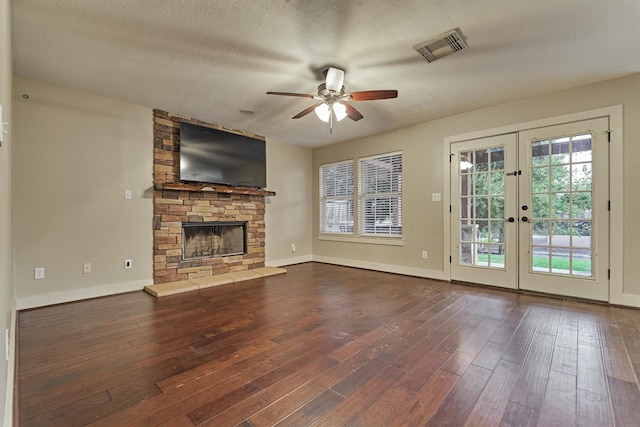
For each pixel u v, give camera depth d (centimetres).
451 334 243
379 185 519
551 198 352
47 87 315
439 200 439
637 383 174
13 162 284
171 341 230
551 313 292
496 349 217
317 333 246
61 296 322
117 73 295
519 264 374
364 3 200
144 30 228
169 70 289
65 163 326
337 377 181
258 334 244
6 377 134
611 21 219
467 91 341
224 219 465
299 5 202
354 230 550
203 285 393
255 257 510
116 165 360
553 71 296
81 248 336
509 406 154
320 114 306
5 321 138
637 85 302
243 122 446
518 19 217
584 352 212
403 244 480
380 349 217
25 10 202
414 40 242
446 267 433
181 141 404
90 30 226
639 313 291
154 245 390
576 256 338
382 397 162
